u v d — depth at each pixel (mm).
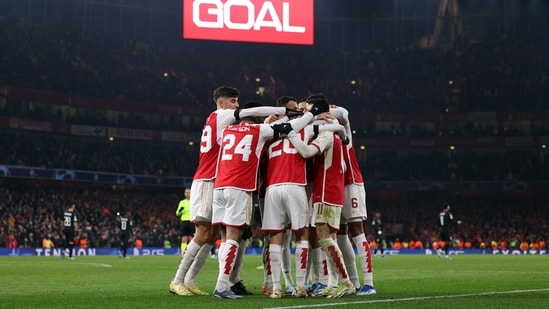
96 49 68438
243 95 73875
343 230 11836
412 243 62594
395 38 79500
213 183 11531
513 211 68938
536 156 72000
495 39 75750
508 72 73125
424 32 78938
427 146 72562
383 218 68938
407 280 16938
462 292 12297
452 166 72562
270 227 11141
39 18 70562
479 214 69125
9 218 53469
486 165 71688
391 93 74562
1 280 17047
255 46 77375
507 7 76312
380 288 13680
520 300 10148
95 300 10555
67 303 10062
